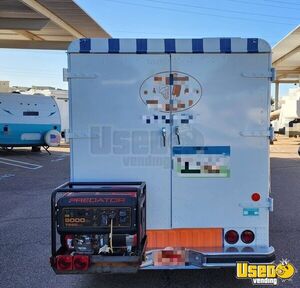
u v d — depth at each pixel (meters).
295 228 6.64
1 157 18.36
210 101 4.06
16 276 4.74
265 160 4.09
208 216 4.14
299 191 9.92
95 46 4.01
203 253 3.92
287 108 26.12
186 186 4.12
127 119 4.08
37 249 5.68
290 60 28.47
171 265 3.96
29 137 18.55
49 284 4.50
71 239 3.77
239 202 4.12
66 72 4.03
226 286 4.36
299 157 17.98
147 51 4.02
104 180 4.11
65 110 27.73
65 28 19.11
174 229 4.14
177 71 4.04
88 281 4.57
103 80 4.04
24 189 10.45
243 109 4.06
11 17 17.47
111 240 3.62
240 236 4.13
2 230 6.65
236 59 4.02
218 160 4.11
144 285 4.42
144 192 4.00
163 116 4.08
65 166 15.23
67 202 3.61
